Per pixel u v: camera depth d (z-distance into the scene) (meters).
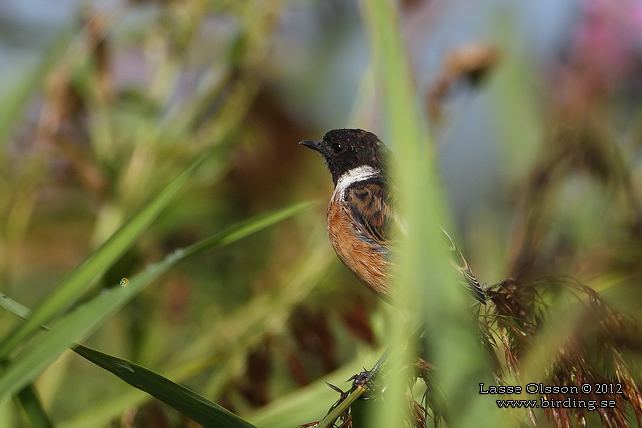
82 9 9.43
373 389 5.00
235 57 9.73
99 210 9.88
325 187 10.21
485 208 9.17
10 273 9.36
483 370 4.29
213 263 10.09
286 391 8.88
